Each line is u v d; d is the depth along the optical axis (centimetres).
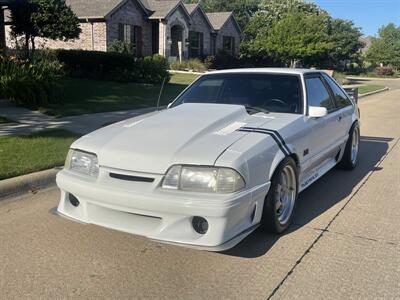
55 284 374
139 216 399
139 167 395
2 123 991
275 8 4922
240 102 557
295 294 361
